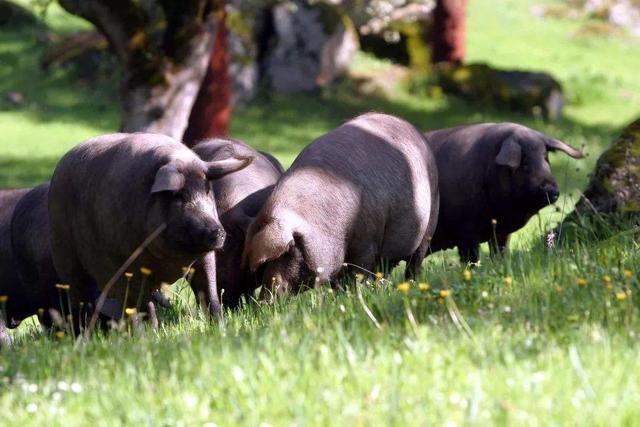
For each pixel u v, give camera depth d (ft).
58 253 74.13
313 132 216.74
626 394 37.11
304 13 236.22
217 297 71.46
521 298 50.65
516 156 91.56
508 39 302.66
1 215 87.76
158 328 67.26
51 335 66.90
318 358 42.93
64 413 40.96
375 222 72.64
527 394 37.65
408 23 251.39
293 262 69.10
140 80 140.26
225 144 83.30
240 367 42.88
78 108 222.28
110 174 68.18
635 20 331.16
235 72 226.38
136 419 39.14
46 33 250.98
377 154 73.77
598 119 241.14
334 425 36.19
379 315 51.01
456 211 95.55
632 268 55.52
